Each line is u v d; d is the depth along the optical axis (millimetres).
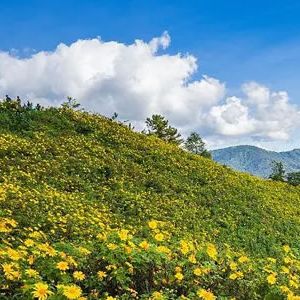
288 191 35625
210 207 23984
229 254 8727
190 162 31281
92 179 23203
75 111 32750
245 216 24125
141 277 7180
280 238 22172
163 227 18047
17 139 24922
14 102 30281
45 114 30312
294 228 24781
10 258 6719
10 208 14680
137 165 27188
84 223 15305
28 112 29719
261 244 20359
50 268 6617
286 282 8102
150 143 32250
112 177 24203
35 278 6164
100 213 17891
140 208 20688
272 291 7551
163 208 21875
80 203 18656
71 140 27406
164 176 26750
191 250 8164
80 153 25859
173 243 9203
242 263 8570
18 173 20344
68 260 6805
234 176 32594
